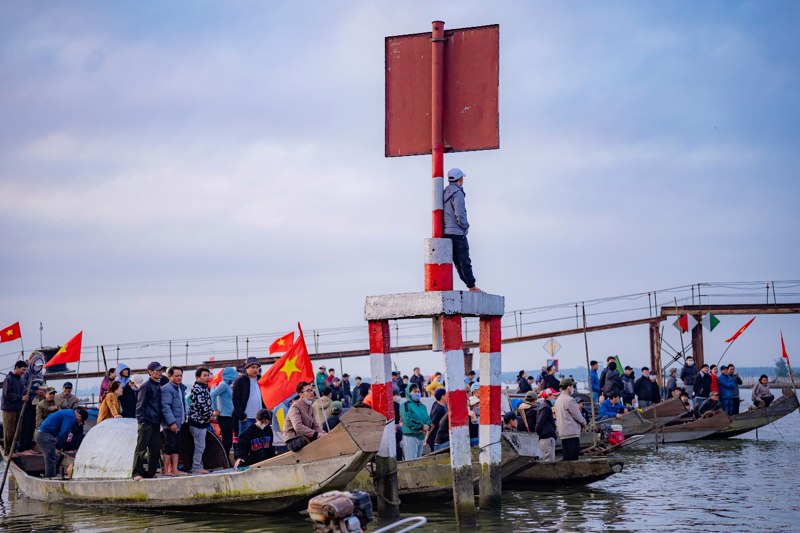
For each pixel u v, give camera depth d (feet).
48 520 51.96
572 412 61.41
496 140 47.11
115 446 57.82
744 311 128.98
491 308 48.62
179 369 55.98
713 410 99.25
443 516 48.93
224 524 47.88
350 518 27.50
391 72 48.98
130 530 47.09
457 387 45.62
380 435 46.65
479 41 47.67
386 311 47.26
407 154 48.62
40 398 72.54
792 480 62.59
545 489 59.98
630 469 72.08
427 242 46.83
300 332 65.00
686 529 44.11
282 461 49.47
